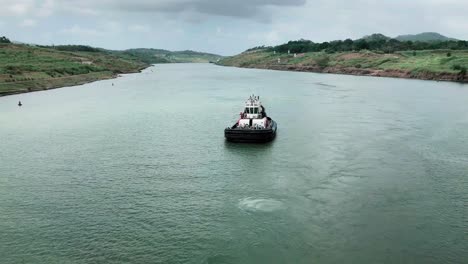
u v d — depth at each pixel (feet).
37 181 139.13
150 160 163.32
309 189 129.18
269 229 102.42
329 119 248.73
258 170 148.97
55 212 114.01
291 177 140.67
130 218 109.91
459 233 100.73
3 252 92.79
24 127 230.48
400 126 224.53
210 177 142.10
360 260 88.74
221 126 233.14
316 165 153.58
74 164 158.30
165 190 130.11
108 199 123.13
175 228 103.86
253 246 94.43
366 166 151.74
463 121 238.68
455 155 166.20
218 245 95.14
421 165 152.97
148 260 89.45
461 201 119.65
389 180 136.87
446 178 138.82
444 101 327.47
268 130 185.88
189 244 95.86
